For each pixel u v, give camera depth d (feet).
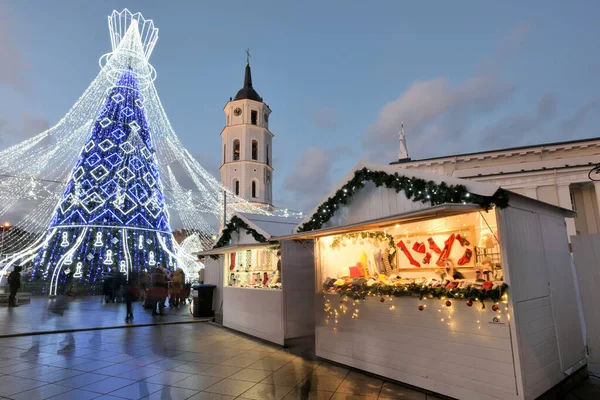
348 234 23.97
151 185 70.79
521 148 58.18
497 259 17.46
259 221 33.86
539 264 17.53
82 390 17.81
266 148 151.74
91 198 64.54
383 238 23.02
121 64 69.26
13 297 49.52
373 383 18.75
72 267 61.93
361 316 20.97
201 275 55.93
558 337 17.49
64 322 36.68
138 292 53.36
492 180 55.21
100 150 66.69
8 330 31.94
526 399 14.38
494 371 15.02
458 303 16.42
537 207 18.65
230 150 146.30
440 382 16.78
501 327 14.99
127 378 19.62
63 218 64.39
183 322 38.06
